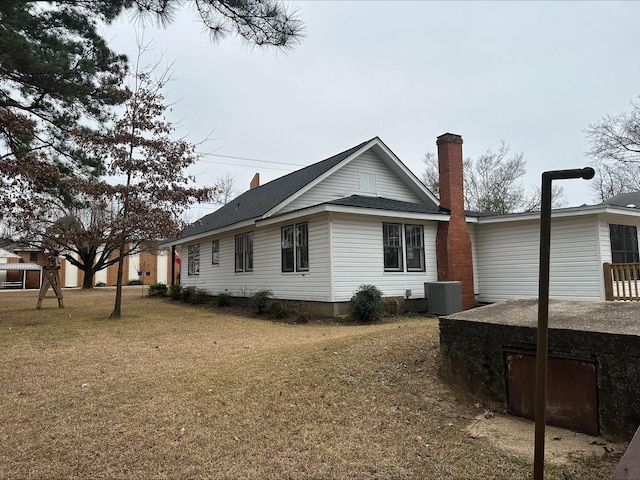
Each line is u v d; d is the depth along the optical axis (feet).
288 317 37.50
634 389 10.30
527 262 41.73
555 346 11.76
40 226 61.82
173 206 37.68
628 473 6.28
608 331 10.90
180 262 70.59
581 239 38.04
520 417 12.49
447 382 14.60
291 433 11.98
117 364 20.63
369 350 18.39
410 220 41.55
